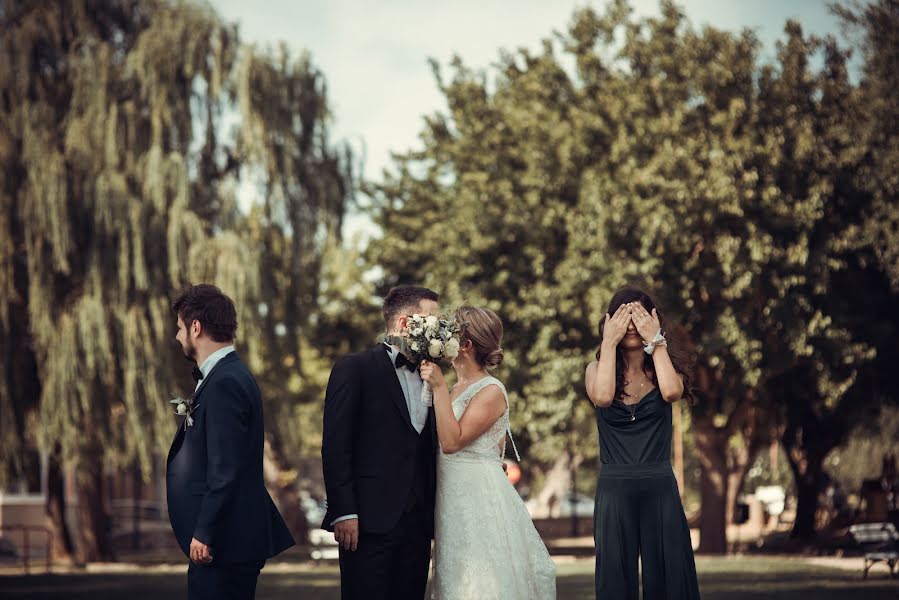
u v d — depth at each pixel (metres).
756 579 16.47
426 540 6.32
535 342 27.11
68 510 36.19
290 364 36.84
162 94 26.81
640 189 24.95
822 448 29.55
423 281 31.00
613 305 6.23
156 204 25.92
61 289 26.08
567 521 44.78
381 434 6.17
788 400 28.34
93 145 25.83
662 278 24.72
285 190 29.39
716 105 25.56
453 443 6.24
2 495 32.53
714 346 24.02
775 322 25.00
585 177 26.31
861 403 27.95
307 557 29.75
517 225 27.08
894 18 24.80
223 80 28.30
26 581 19.94
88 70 26.20
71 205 25.41
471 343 6.58
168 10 28.12
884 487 27.78
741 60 25.77
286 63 29.84
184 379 27.36
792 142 25.31
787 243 24.80
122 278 25.25
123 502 41.12
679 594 6.00
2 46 25.73
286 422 29.47
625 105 26.52
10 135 25.56
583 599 13.54
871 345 26.06
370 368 6.24
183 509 5.59
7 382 25.45
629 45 27.11
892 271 24.67
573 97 29.28
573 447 42.44
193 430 5.63
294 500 35.25
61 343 24.61
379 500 6.10
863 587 14.66
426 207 32.28
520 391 27.20
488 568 6.27
